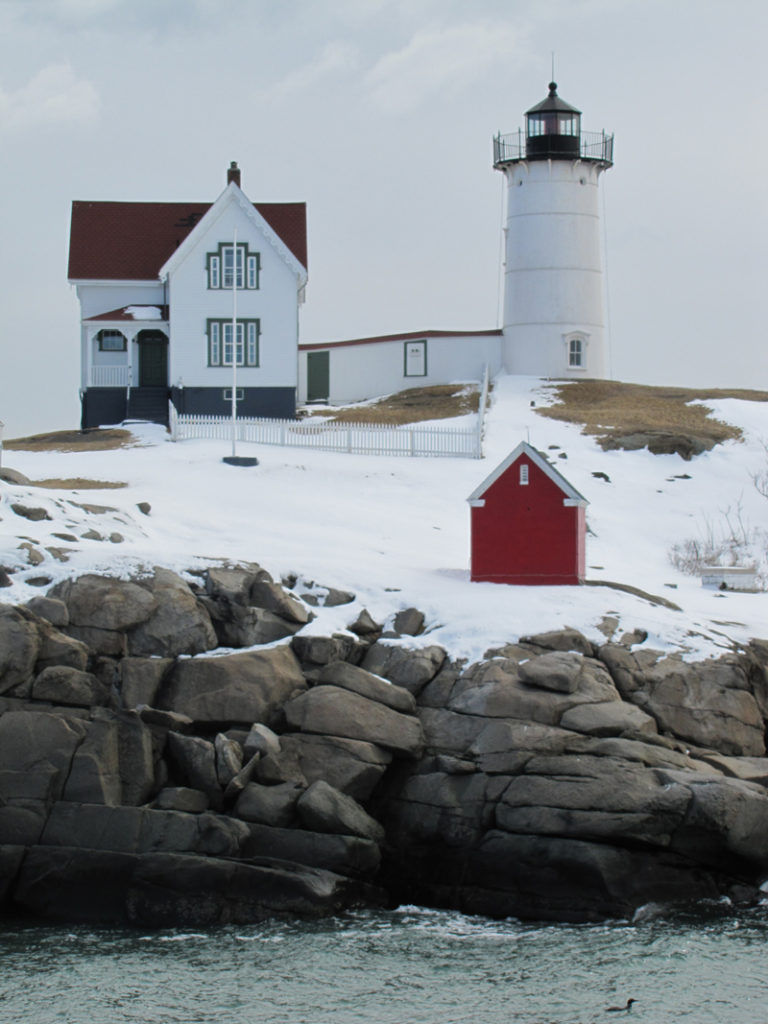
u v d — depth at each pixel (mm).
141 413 67188
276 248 66625
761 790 28047
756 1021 22656
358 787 28766
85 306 69875
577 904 26781
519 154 75125
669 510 53094
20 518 36750
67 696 29516
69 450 58250
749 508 53438
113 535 37281
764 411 64938
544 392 70938
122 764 28453
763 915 26719
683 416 64625
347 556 39781
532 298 74688
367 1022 22734
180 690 30328
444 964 24766
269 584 33531
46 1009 23125
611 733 29219
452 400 70500
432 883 28031
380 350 77000
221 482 50844
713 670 31828
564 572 37625
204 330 66875
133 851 27125
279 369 67000
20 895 27062
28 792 27656
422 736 29625
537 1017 22844
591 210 75438
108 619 31422
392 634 33281
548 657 30750
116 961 24922
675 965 24594
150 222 72188
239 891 26703
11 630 29703
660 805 26875
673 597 39406
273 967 24672
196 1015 22969
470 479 54219
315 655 31719
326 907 26922
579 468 56938
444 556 42406
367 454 58062
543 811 27281
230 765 28312
